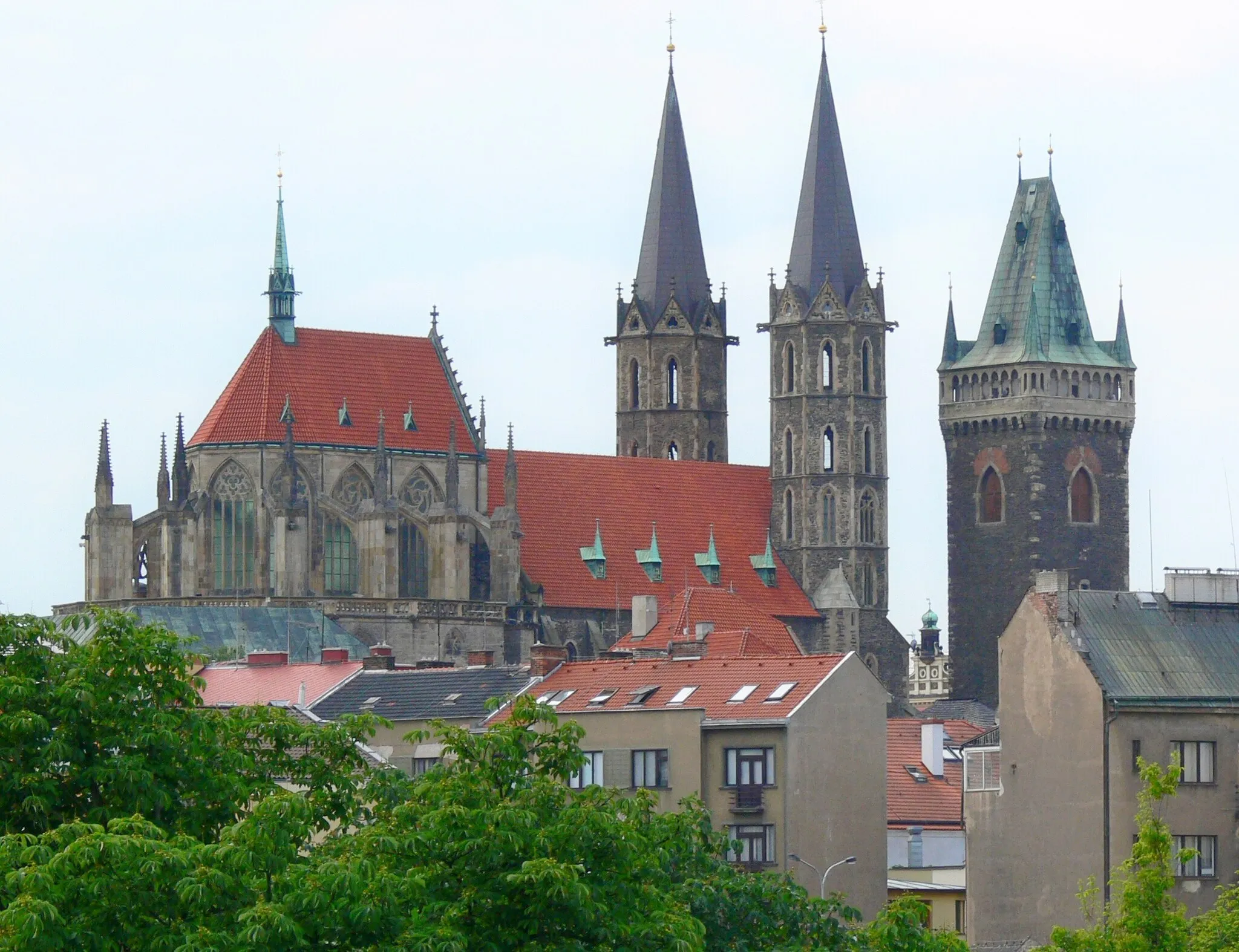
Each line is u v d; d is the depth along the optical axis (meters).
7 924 116.88
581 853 131.50
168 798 136.38
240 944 119.56
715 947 152.25
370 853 128.75
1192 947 182.62
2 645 139.75
